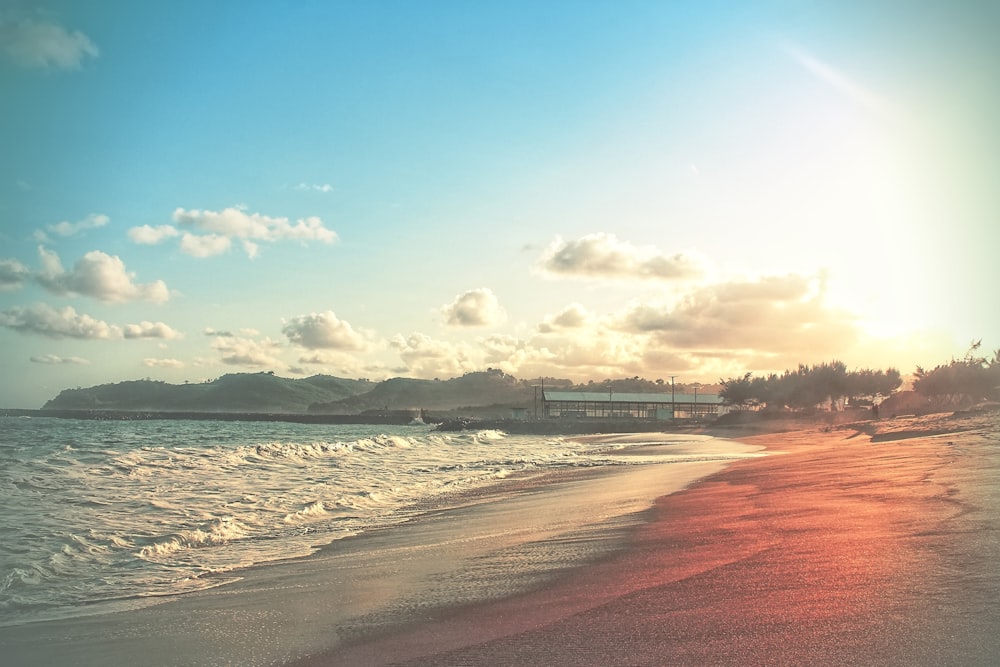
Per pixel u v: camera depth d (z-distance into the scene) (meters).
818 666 4.39
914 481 13.12
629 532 10.73
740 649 4.81
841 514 10.10
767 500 12.88
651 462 32.31
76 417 191.12
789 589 6.23
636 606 6.19
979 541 7.34
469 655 5.26
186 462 26.69
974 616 5.05
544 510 15.05
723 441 59.75
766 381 126.19
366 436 93.81
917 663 4.31
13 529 13.38
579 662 4.86
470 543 11.21
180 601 8.27
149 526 13.94
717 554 8.25
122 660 6.00
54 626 7.29
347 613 7.03
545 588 7.37
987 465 14.73
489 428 121.50
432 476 25.92
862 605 5.53
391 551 11.05
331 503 17.41
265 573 9.77
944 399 81.94
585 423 114.94
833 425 71.50
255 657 5.81
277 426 136.00
